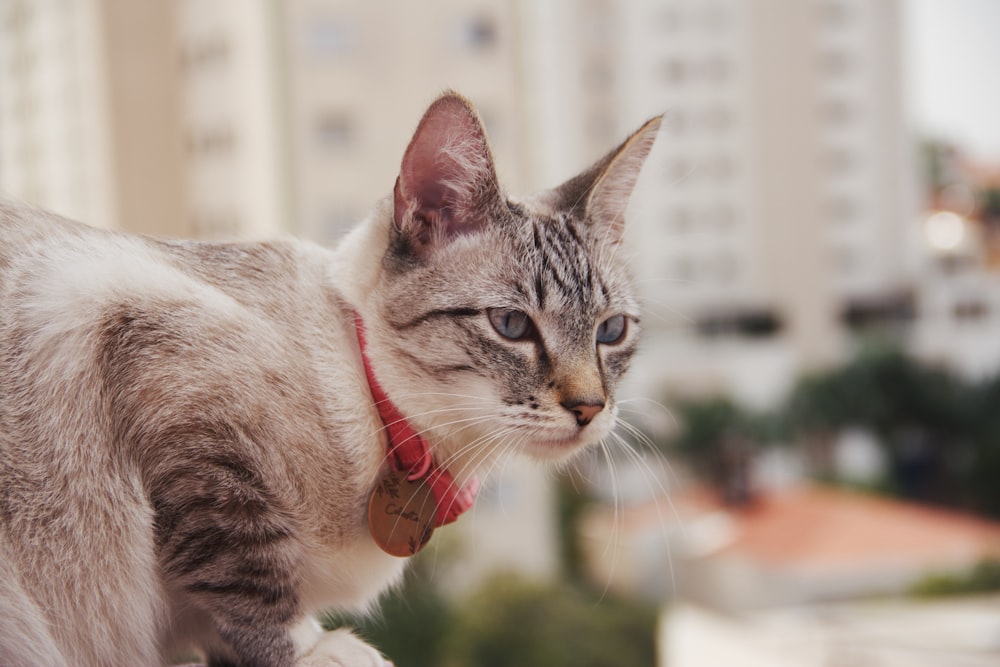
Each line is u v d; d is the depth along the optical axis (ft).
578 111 79.10
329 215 31.30
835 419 71.72
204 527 5.25
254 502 5.32
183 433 5.22
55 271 5.49
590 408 6.23
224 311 5.49
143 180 19.93
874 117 89.15
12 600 5.06
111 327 5.31
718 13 82.99
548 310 6.20
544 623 33.42
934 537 45.24
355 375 5.78
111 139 19.11
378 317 5.92
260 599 5.41
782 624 26.43
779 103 84.84
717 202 83.41
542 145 38.40
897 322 87.15
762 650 22.39
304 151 30.99
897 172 89.86
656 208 79.05
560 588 36.17
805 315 84.74
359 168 32.55
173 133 20.88
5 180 17.37
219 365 5.31
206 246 6.08
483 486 7.02
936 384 71.51
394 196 6.00
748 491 53.62
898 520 48.37
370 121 33.22
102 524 5.28
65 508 5.24
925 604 36.04
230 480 5.25
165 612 5.62
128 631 5.44
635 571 46.37
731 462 55.62
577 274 6.42
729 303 83.25
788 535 46.98
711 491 57.00
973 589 39.06
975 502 65.21
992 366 75.92
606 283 6.69
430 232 6.08
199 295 5.52
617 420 6.84
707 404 67.56
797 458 71.51
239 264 5.96
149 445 5.24
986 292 84.99
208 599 5.38
